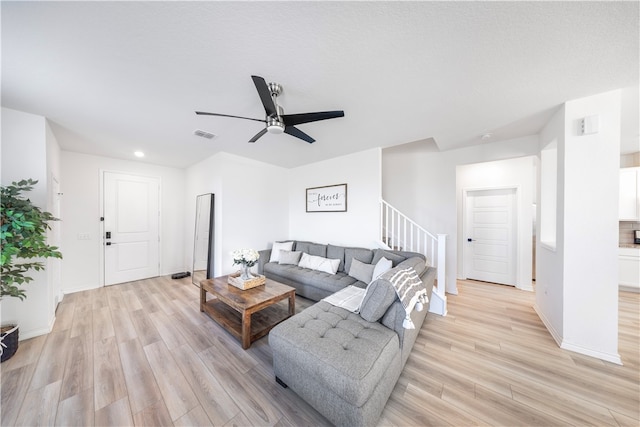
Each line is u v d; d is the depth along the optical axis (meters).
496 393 1.56
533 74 1.64
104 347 2.07
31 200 2.20
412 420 1.36
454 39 1.32
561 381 1.66
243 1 1.09
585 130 1.93
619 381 1.66
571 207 2.02
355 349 1.38
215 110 2.18
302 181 4.55
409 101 2.03
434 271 2.74
